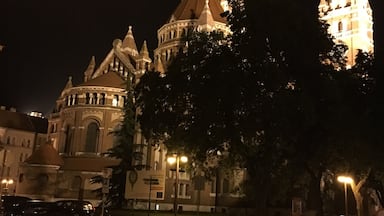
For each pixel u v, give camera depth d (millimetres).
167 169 73312
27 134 134000
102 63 101875
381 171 46969
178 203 73188
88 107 89125
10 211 47906
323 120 36812
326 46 37094
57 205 46750
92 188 83312
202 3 98188
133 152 66875
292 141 38594
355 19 95812
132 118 69688
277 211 70875
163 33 98312
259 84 34969
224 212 70000
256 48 34906
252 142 39875
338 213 74688
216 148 40031
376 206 74750
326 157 42500
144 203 68312
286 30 34812
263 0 35094
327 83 35719
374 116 38500
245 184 64875
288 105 33500
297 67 35938
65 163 87062
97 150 87688
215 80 35094
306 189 64250
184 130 38625
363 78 42219
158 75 40000
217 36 39188
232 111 35375
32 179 85188
